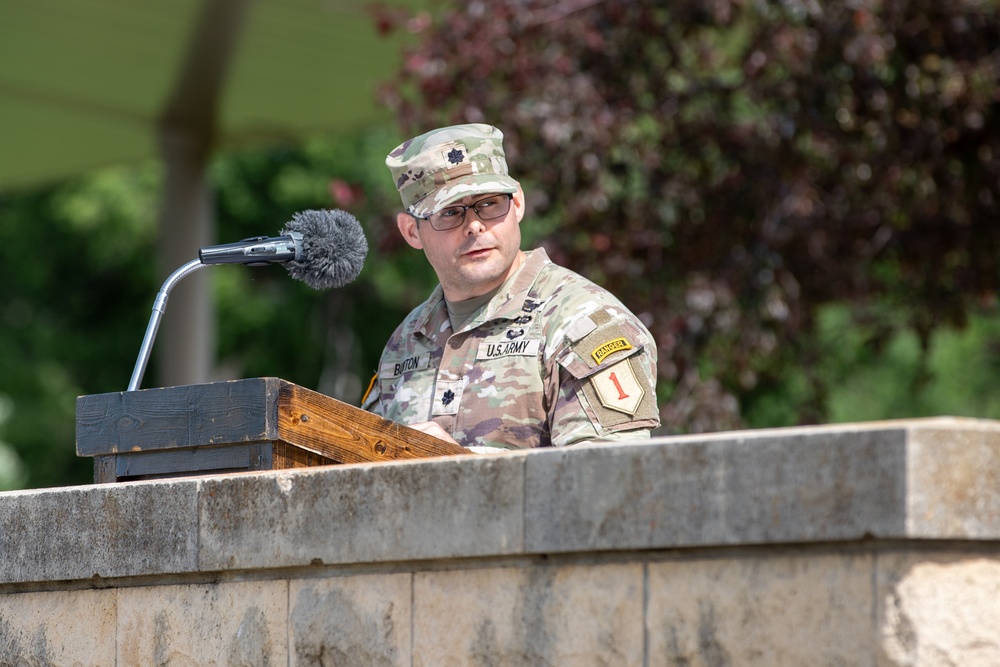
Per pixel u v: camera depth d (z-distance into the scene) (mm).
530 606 7543
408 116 21359
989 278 22828
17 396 56562
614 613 7246
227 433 8648
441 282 10406
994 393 46938
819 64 21172
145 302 60125
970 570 6430
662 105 22266
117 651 9242
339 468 8203
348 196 22750
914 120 21656
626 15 21734
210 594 8844
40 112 33000
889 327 24344
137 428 9156
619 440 9258
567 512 7340
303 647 8375
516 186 10250
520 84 20797
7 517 9812
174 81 30438
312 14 25469
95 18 26484
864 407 46625
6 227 58219
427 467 7871
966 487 6355
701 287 20906
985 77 21219
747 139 22125
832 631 6531
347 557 8125
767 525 6672
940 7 21156
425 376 10375
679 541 6949
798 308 22016
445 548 7758
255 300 54812
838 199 22062
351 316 55500
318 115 32781
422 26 21594
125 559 9094
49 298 59844
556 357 9633
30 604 9766
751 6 21359
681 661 7004
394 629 8039
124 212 55406
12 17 26703
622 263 21484
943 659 6312
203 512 8750
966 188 22141
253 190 55031
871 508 6352
